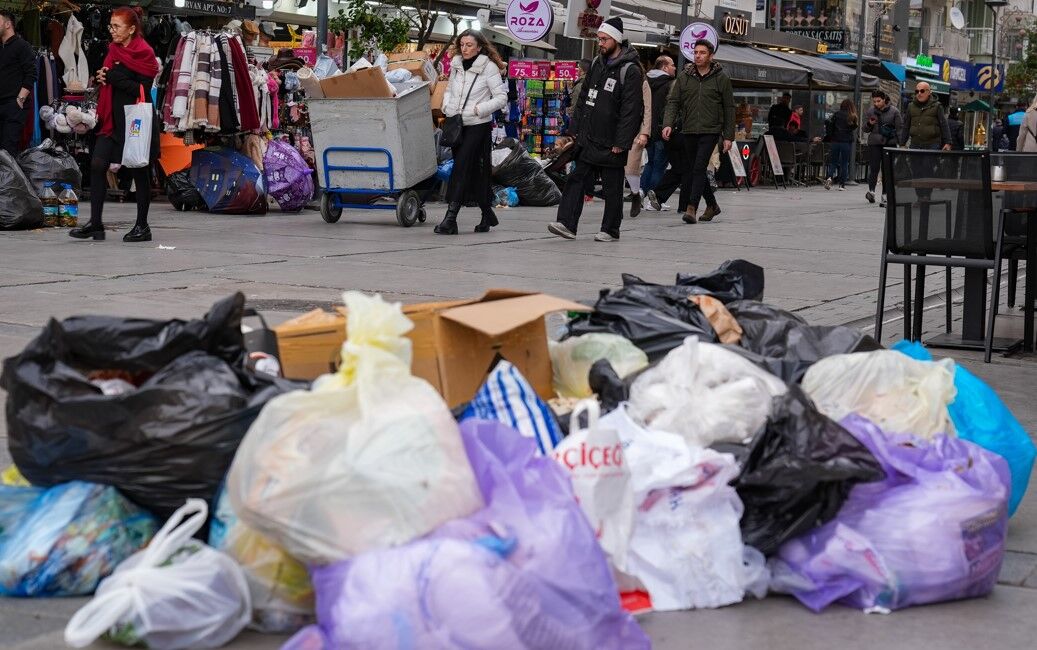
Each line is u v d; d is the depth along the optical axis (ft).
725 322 16.14
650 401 12.50
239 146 45.98
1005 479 11.90
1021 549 12.75
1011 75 188.55
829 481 11.03
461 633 8.54
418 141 40.91
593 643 8.99
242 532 10.06
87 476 10.70
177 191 44.57
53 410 10.60
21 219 37.01
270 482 9.35
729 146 46.96
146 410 10.53
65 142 46.24
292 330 13.20
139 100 33.71
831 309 26.71
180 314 22.57
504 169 51.42
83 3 47.37
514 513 9.25
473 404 11.59
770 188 80.28
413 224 41.50
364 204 41.73
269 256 31.86
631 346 14.71
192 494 10.63
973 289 24.12
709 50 46.06
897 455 11.46
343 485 9.18
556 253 34.45
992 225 22.08
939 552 11.03
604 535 10.36
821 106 106.22
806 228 46.14
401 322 9.95
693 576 10.87
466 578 8.62
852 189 84.84
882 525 11.07
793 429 11.19
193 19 51.34
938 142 56.75
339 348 13.29
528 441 9.96
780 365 14.37
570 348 14.35
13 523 10.80
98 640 9.73
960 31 196.65
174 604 9.49
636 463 11.09
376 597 8.66
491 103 38.29
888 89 121.80
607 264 32.22
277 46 56.95
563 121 64.03
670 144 52.85
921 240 22.47
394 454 9.25
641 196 49.08
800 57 98.17
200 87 42.11
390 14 62.08
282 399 9.57
